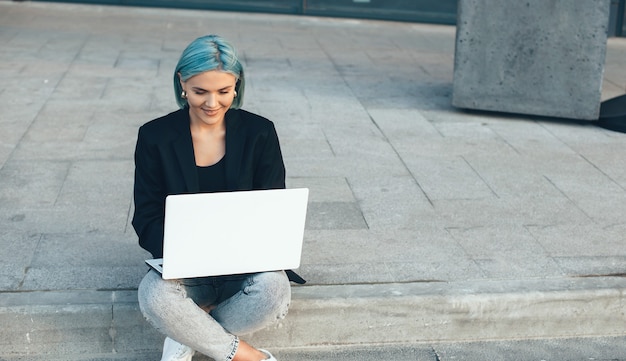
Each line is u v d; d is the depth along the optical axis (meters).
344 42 8.88
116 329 3.38
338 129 5.77
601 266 3.83
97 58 7.48
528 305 3.56
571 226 4.27
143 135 3.01
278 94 6.58
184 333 2.90
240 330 3.02
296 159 5.13
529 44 5.99
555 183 4.89
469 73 6.16
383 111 6.27
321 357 3.42
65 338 3.37
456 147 5.49
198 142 3.03
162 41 8.36
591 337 3.65
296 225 2.89
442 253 3.91
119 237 3.96
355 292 3.51
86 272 3.60
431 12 10.24
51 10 9.59
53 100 6.13
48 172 4.74
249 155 3.03
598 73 5.90
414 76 7.46
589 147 5.59
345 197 4.57
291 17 10.16
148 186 3.05
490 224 4.27
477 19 6.03
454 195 4.65
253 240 2.87
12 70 6.91
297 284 3.56
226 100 2.88
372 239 4.04
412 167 5.08
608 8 5.76
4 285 3.46
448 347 3.53
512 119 6.21
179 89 2.96
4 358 3.34
